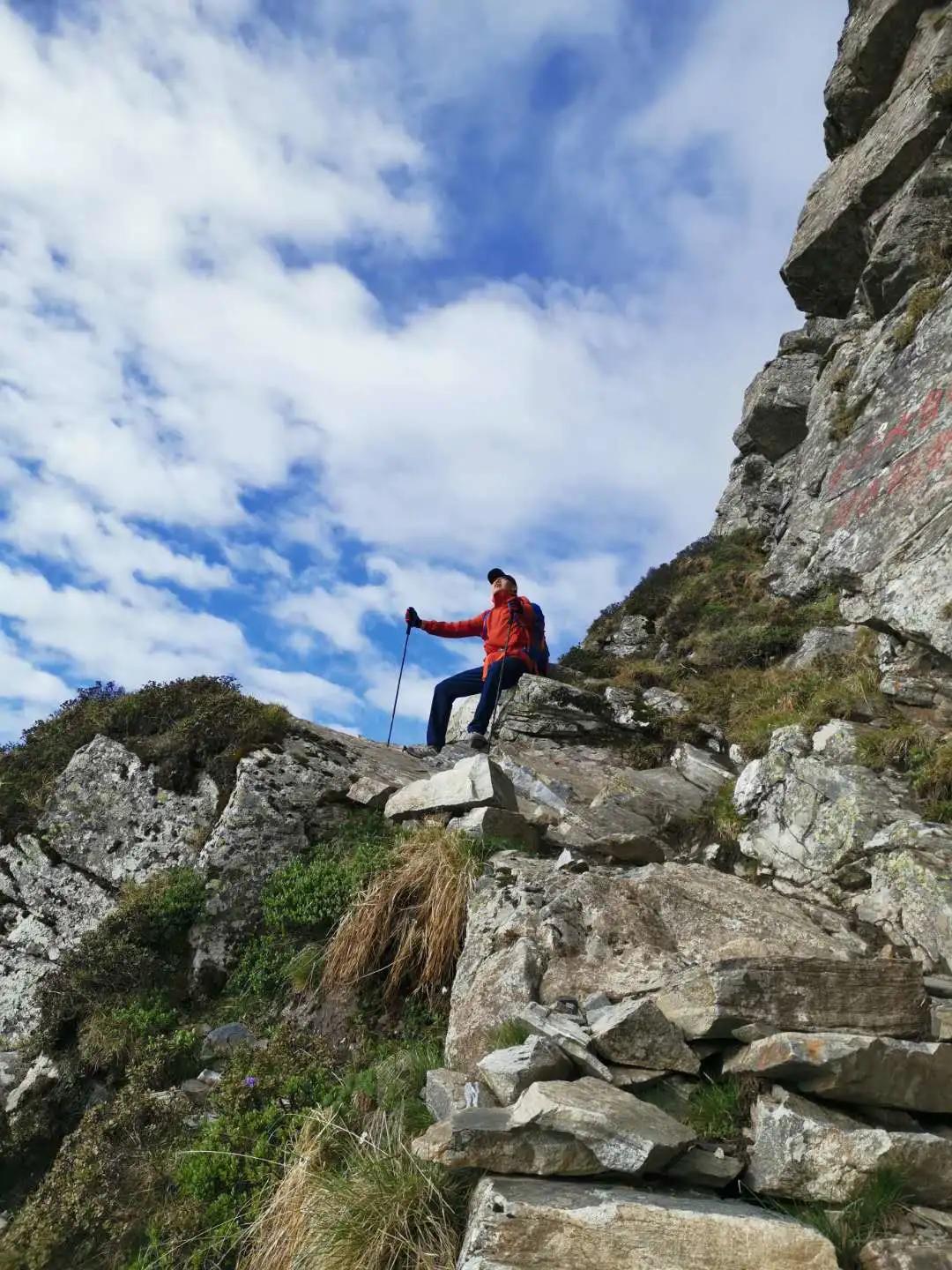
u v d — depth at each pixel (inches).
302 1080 233.3
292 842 344.2
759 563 669.9
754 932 239.0
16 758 408.8
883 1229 153.9
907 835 281.0
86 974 303.4
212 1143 221.1
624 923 241.4
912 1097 174.6
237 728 381.1
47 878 354.3
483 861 293.0
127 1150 237.5
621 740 432.5
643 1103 177.2
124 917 322.0
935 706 361.1
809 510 579.8
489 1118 172.6
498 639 428.1
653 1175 168.4
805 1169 162.7
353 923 285.3
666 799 374.0
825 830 305.6
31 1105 281.7
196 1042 279.3
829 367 657.6
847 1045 173.0
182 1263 201.3
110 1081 278.1
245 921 323.0
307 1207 186.2
